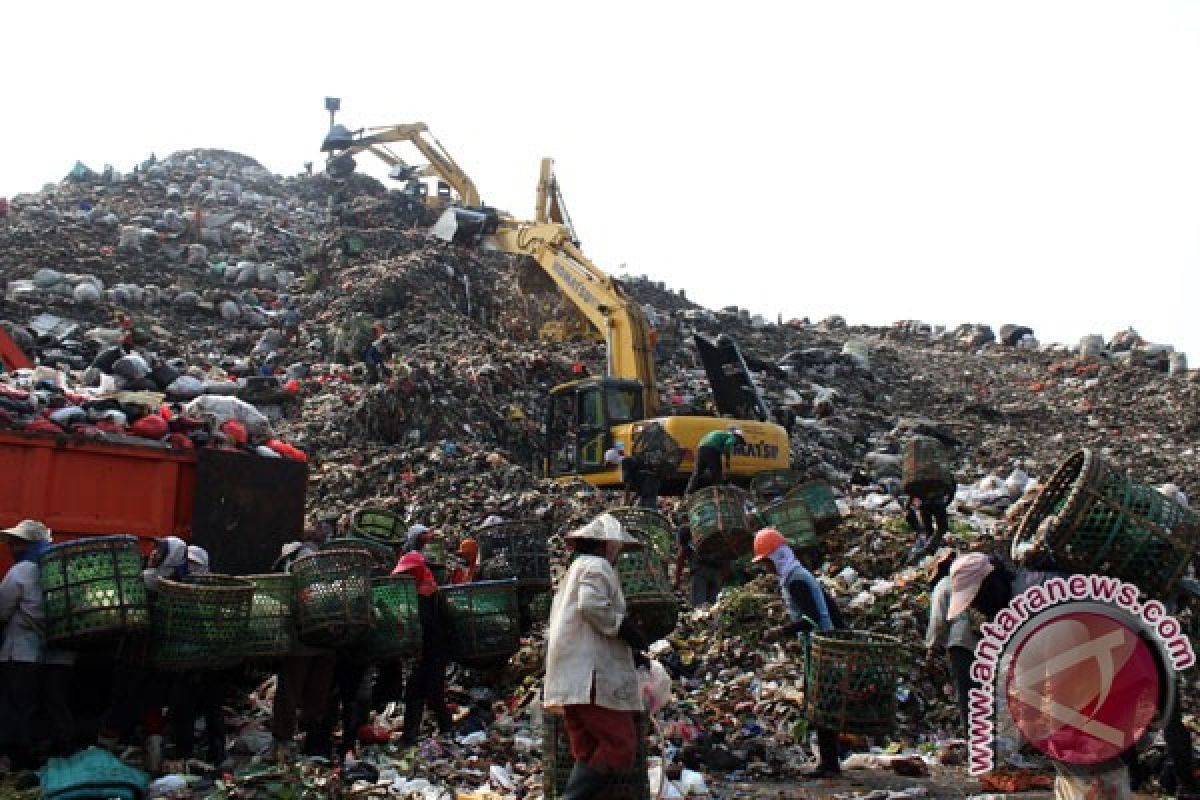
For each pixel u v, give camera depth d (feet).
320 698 27.22
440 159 136.36
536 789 24.64
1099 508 21.26
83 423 30.14
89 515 29.01
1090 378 115.96
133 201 131.23
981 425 97.86
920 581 39.14
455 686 33.42
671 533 35.40
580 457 62.64
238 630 25.58
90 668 27.40
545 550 34.76
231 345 89.30
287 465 32.19
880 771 27.43
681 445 56.65
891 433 89.61
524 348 91.09
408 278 99.86
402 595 28.30
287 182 156.35
